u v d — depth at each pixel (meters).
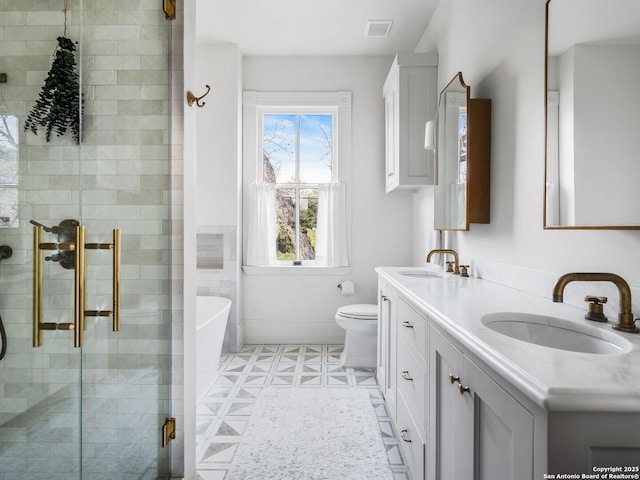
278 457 1.82
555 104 1.33
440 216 2.53
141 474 1.43
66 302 1.04
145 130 1.44
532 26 1.57
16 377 0.97
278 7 2.88
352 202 3.69
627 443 0.62
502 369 0.74
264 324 3.69
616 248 1.13
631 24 1.00
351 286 3.60
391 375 2.06
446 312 1.17
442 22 2.73
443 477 1.18
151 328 1.50
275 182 3.78
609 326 1.01
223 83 3.46
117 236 1.24
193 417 1.72
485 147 1.97
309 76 3.66
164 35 1.58
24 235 0.98
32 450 0.98
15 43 1.00
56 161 1.03
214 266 3.52
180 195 1.63
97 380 1.17
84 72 1.12
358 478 1.66
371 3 2.82
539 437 0.65
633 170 1.00
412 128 2.83
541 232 1.51
